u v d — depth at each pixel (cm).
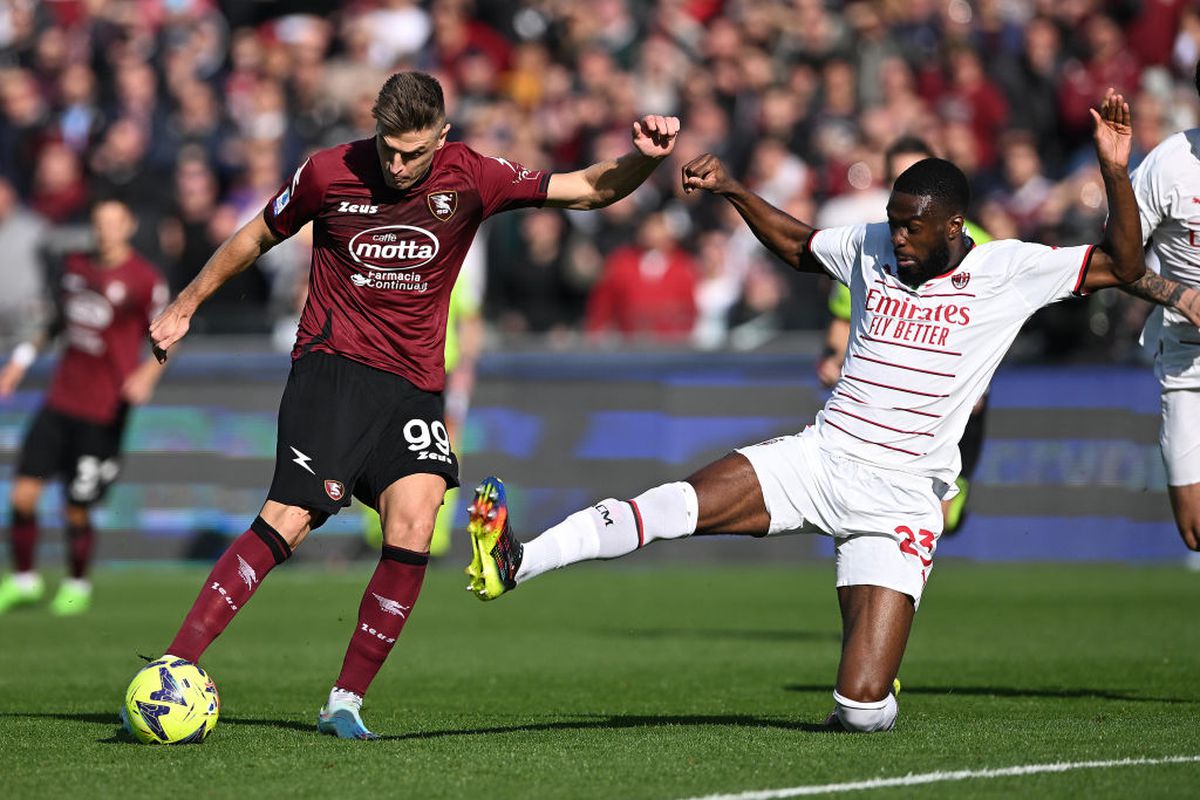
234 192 6238
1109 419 4956
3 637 3691
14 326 5638
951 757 1927
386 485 2142
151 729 2028
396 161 2031
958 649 3353
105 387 4338
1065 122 5962
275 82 6581
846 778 1800
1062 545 4994
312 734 2145
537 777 1816
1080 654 3250
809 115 5909
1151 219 2369
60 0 7338
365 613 2141
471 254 4678
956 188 2086
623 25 6769
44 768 1888
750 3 6569
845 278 2216
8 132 6825
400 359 2155
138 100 6625
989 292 2131
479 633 3791
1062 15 6125
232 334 5475
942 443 2167
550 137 6212
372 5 7106
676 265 5450
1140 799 1692
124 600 4438
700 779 1797
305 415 2127
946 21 6259
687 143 5878
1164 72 5769
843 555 2191
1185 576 4762
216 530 5122
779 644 3531
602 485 5100
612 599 4525
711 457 5075
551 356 5141
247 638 3681
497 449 5144
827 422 2202
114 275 4312
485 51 6694
